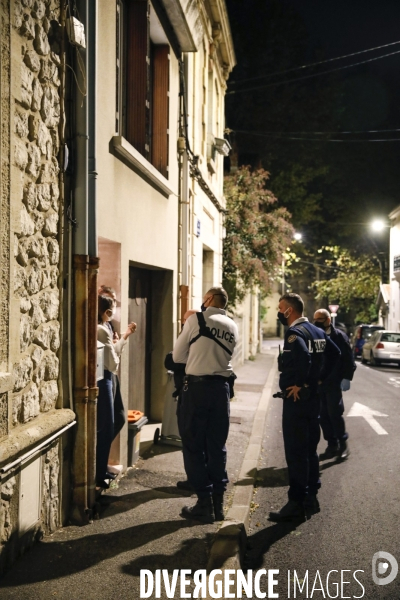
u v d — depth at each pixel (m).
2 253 3.57
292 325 5.38
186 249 9.16
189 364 5.09
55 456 4.47
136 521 4.80
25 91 3.88
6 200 3.61
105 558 4.06
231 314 18.73
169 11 7.70
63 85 4.50
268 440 8.72
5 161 3.59
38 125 4.11
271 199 19.59
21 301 3.86
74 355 4.76
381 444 8.39
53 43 4.34
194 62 10.59
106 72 5.49
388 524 5.15
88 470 4.81
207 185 11.89
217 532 4.56
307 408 5.20
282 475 6.77
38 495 4.20
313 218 36.41
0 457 3.40
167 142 8.09
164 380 8.91
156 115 8.08
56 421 4.30
